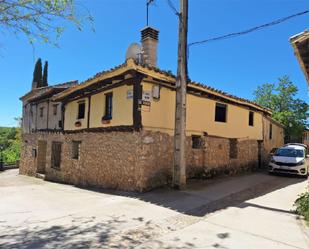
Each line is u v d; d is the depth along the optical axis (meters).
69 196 9.75
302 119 25.64
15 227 6.09
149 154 9.92
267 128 18.44
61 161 15.23
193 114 11.91
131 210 7.30
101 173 11.55
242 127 15.19
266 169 16.92
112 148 10.97
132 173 9.88
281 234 5.55
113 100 11.10
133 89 9.99
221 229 5.81
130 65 9.20
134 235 5.46
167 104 10.79
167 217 6.65
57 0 5.24
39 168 18.59
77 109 13.98
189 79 10.53
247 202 8.12
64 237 5.37
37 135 18.78
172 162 10.84
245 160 15.39
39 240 5.23
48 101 17.47
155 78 10.17
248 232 5.64
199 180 11.89
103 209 7.49
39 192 10.86
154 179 10.05
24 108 21.45
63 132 15.20
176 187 9.95
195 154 11.97
